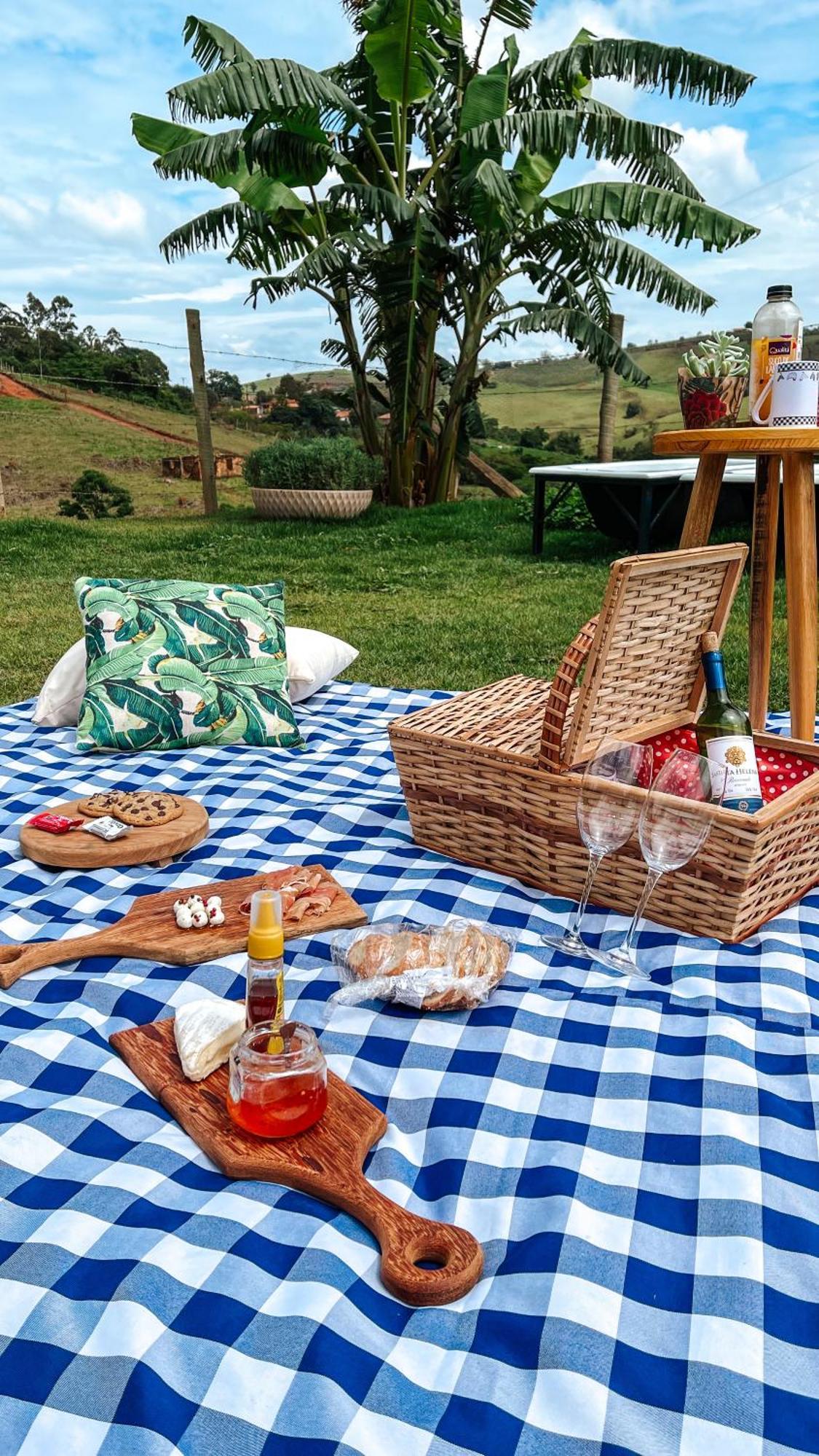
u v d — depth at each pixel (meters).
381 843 2.42
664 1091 1.54
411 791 2.32
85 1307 1.15
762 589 2.61
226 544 9.09
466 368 10.84
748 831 1.79
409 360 10.00
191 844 2.41
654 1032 1.67
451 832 2.30
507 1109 1.51
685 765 1.87
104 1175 1.36
